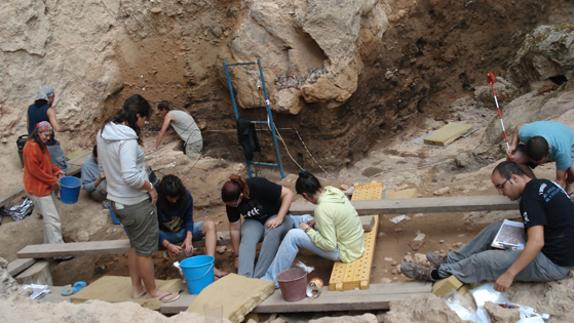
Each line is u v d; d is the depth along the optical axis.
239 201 5.43
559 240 4.13
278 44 8.82
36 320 3.99
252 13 8.89
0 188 7.97
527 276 4.27
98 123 9.55
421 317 4.09
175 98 9.90
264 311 4.74
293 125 9.03
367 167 8.97
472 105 10.45
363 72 9.08
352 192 6.99
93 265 6.58
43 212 6.51
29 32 8.62
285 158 9.30
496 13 10.62
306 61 8.74
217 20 9.53
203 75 9.73
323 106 8.73
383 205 5.70
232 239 5.71
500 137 8.02
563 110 7.52
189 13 9.55
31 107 7.52
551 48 8.84
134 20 9.55
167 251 5.75
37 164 6.31
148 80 9.84
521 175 4.32
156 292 5.05
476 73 10.88
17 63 8.56
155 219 4.87
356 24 8.57
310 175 5.21
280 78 8.86
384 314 4.35
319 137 8.96
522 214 4.21
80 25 9.17
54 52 8.93
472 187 6.62
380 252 5.67
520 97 8.86
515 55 10.66
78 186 7.04
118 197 4.71
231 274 5.05
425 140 9.45
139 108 4.72
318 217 5.08
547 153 4.65
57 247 6.00
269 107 8.70
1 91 8.45
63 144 9.03
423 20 9.92
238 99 9.30
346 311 4.75
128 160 4.53
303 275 4.73
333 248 5.07
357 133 9.27
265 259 5.38
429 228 5.96
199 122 9.92
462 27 10.45
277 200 5.55
